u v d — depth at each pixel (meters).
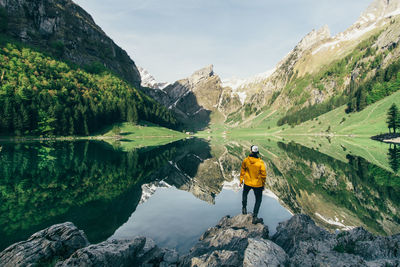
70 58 181.88
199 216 12.22
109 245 7.36
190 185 20.97
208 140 133.38
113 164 32.25
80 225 10.77
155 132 137.75
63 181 20.73
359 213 13.91
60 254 7.19
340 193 19.06
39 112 85.94
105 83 161.62
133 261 7.53
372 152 50.47
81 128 101.81
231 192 18.31
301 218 10.43
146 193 17.33
